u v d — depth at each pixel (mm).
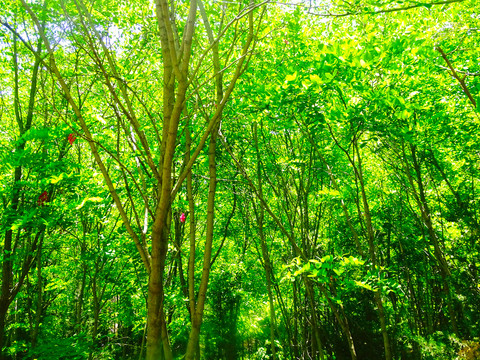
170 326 6125
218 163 4758
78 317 7172
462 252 5758
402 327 6137
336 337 8750
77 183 4367
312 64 3471
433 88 5047
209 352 9008
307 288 5484
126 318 6422
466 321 4758
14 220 3750
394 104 3062
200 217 7578
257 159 5238
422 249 7109
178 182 1853
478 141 5164
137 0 4250
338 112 3514
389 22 4539
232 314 8992
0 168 4434
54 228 5539
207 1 4016
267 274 5902
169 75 1945
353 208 6996
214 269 9141
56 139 4602
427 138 5301
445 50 3867
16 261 5168
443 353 4219
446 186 7188
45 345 5508
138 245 2051
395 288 3660
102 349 6238
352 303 8234
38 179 4250
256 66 4328
